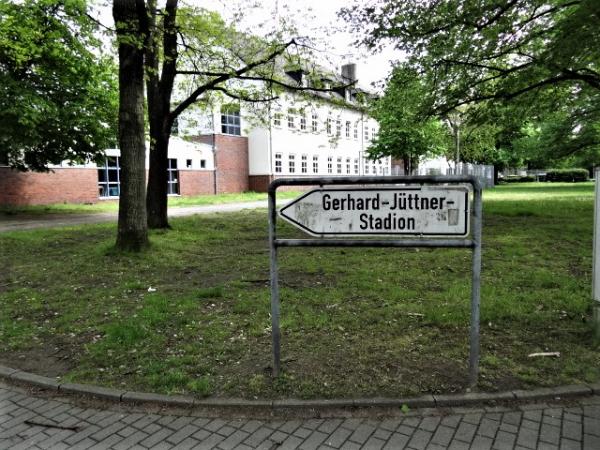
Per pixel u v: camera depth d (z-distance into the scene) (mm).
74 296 5973
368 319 4785
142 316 5012
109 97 17766
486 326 4512
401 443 2754
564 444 2693
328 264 7543
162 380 3539
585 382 3355
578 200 19734
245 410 3172
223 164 32250
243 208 19953
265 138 33875
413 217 3273
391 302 5340
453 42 11766
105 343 4328
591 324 4211
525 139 29484
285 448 2738
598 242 4031
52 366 3971
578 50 10148
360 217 3352
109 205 22656
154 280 6719
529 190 32438
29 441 2912
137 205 8531
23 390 3623
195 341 4344
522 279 6223
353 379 3484
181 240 10086
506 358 3764
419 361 3770
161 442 2852
